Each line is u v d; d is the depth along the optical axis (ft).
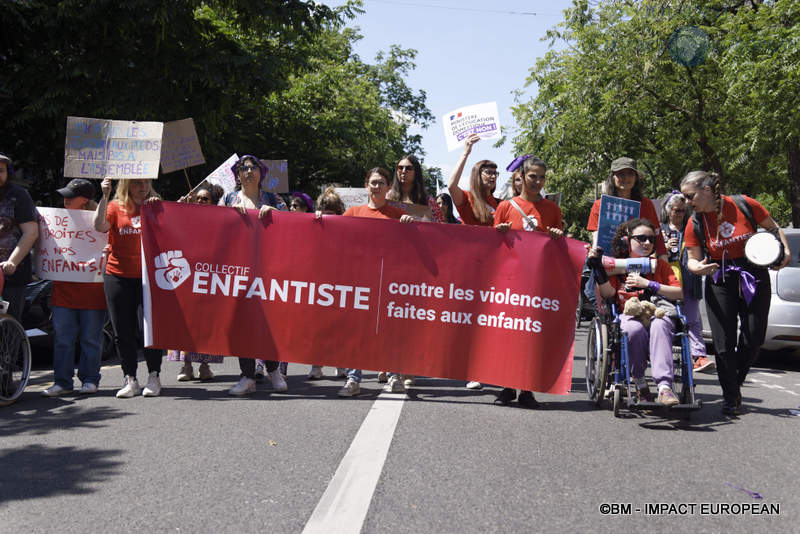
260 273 21.81
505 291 20.81
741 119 68.03
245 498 11.76
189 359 22.38
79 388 22.26
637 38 75.72
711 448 15.66
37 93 52.65
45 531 10.42
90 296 21.59
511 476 13.11
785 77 57.41
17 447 15.10
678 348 18.92
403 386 21.84
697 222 20.35
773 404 21.56
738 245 20.03
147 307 21.48
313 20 61.93
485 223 23.85
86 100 53.98
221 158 62.03
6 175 20.90
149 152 21.25
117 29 54.24
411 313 21.30
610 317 19.97
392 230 21.45
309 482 12.59
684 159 80.59
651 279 19.79
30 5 52.24
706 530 10.78
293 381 24.41
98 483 12.59
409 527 10.57
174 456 14.23
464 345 20.99
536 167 21.12
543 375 20.36
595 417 18.71
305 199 27.43
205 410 18.71
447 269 21.15
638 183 21.90
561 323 20.51
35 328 28.04
